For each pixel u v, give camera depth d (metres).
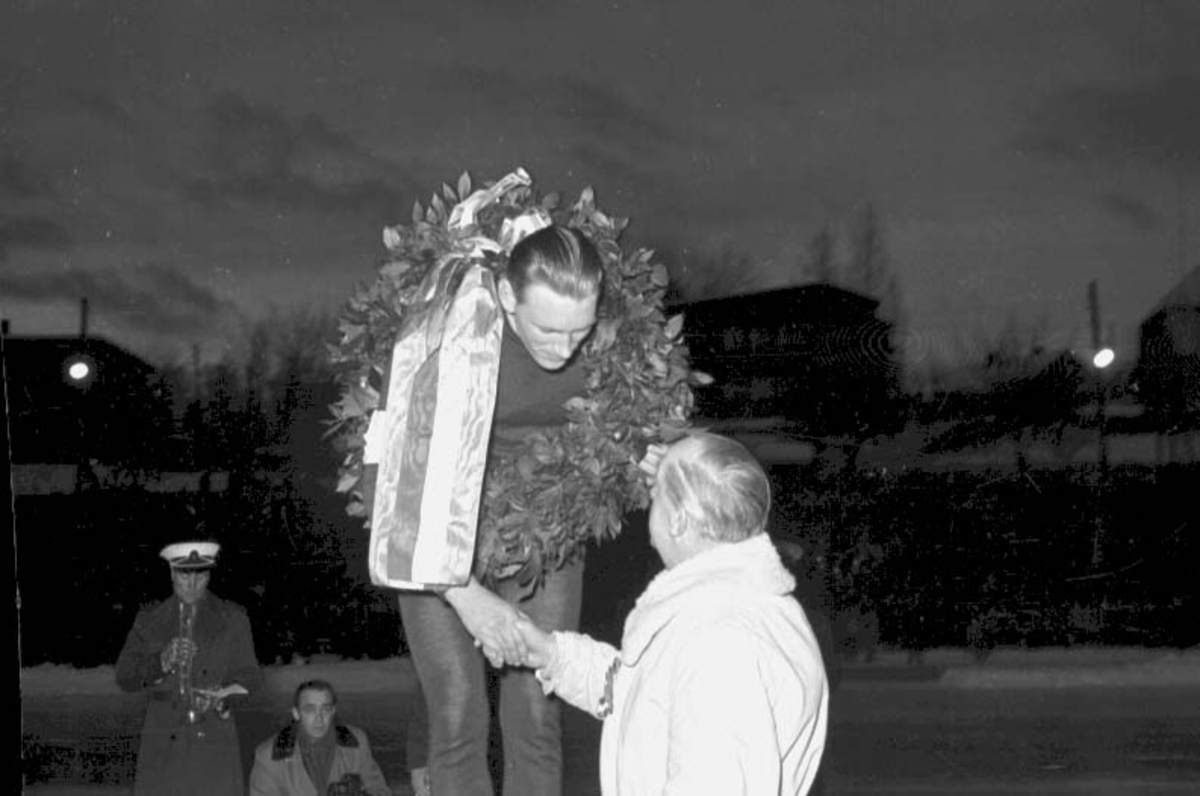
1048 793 10.16
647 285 3.86
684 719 3.00
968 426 19.30
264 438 17.52
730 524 3.19
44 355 19.17
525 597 3.89
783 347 20.59
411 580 3.53
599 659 3.54
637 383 3.77
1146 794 10.13
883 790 10.21
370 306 3.87
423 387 3.60
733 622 3.08
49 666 14.35
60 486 16.95
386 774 10.39
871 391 20.02
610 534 3.84
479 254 3.72
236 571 15.55
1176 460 18.52
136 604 15.67
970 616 15.94
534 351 3.55
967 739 11.81
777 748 2.98
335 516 15.95
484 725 3.97
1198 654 15.23
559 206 3.96
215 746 6.92
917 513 17.69
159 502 16.75
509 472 3.73
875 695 13.66
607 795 3.23
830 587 16.38
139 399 18.66
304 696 7.02
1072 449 18.81
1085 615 16.05
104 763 10.91
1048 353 21.27
